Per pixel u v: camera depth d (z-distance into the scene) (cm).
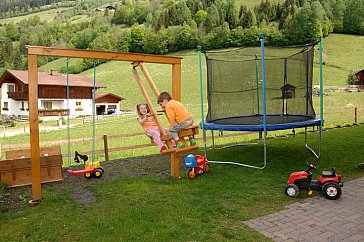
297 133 1148
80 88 3641
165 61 637
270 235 385
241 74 1018
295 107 927
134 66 627
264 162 695
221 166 726
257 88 1027
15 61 7288
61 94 3497
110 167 768
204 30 6588
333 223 414
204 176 645
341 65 4803
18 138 1955
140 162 810
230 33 5994
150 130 610
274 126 685
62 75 3831
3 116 3509
